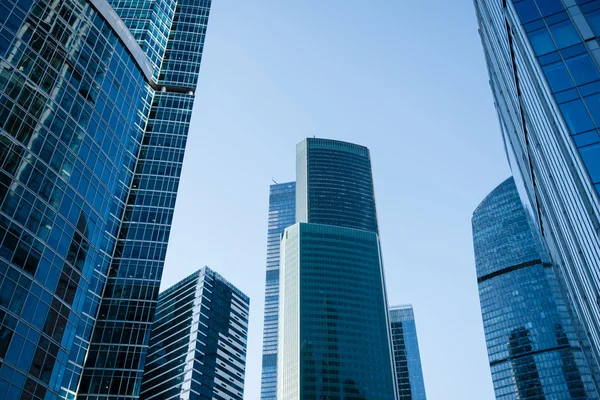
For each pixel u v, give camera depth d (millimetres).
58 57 89125
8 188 72688
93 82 95875
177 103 151625
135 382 112312
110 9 105250
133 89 108375
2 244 69000
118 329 116188
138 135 141375
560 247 88750
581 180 49594
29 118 79875
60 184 81875
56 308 75188
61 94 87375
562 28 57344
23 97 80125
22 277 70438
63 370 74562
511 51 74250
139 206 131625
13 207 72375
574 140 50250
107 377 111312
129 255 124688
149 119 146750
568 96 52844
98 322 115875
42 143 80750
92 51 97625
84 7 98312
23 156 76688
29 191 75750
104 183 93000
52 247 77062
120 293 119812
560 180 63094
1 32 80312
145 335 117312
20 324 68062
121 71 105062
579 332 116125
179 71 159875
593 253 56844
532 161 88562
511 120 104188
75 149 87062
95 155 91750
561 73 54469
